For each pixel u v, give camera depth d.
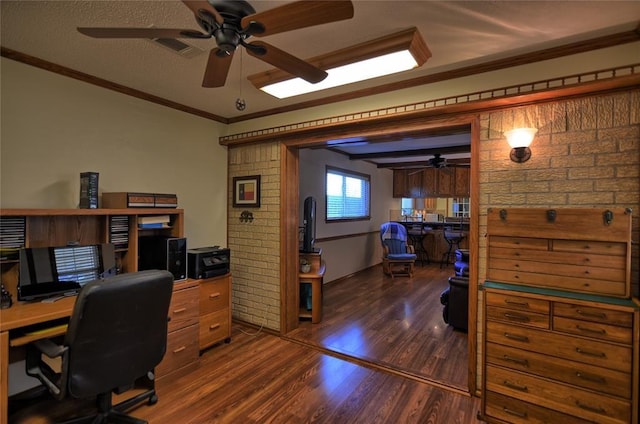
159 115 3.12
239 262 3.72
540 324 1.86
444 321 3.71
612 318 1.68
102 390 1.64
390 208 8.06
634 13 1.66
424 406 2.18
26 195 2.27
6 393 1.67
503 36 1.91
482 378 2.03
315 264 3.89
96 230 2.57
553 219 1.93
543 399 1.86
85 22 1.83
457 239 7.09
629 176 1.88
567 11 1.66
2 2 1.63
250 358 2.85
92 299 1.52
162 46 2.10
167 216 2.86
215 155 3.69
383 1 1.60
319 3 1.23
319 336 3.32
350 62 2.11
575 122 2.02
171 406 2.17
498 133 2.25
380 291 5.08
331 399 2.25
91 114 2.62
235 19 1.42
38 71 2.32
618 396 1.67
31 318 1.77
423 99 2.51
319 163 5.22
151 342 1.81
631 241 1.83
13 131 2.21
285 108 3.26
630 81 1.82
